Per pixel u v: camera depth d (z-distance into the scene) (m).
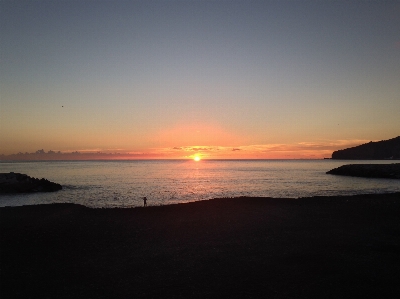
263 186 44.78
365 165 72.62
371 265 9.11
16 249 11.23
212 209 19.56
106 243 12.00
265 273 8.51
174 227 14.75
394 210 19.03
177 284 7.84
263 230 13.95
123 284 7.91
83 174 76.56
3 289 7.71
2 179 38.62
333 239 12.23
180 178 62.06
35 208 20.59
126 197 32.38
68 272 8.86
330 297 7.01
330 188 41.69
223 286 7.66
